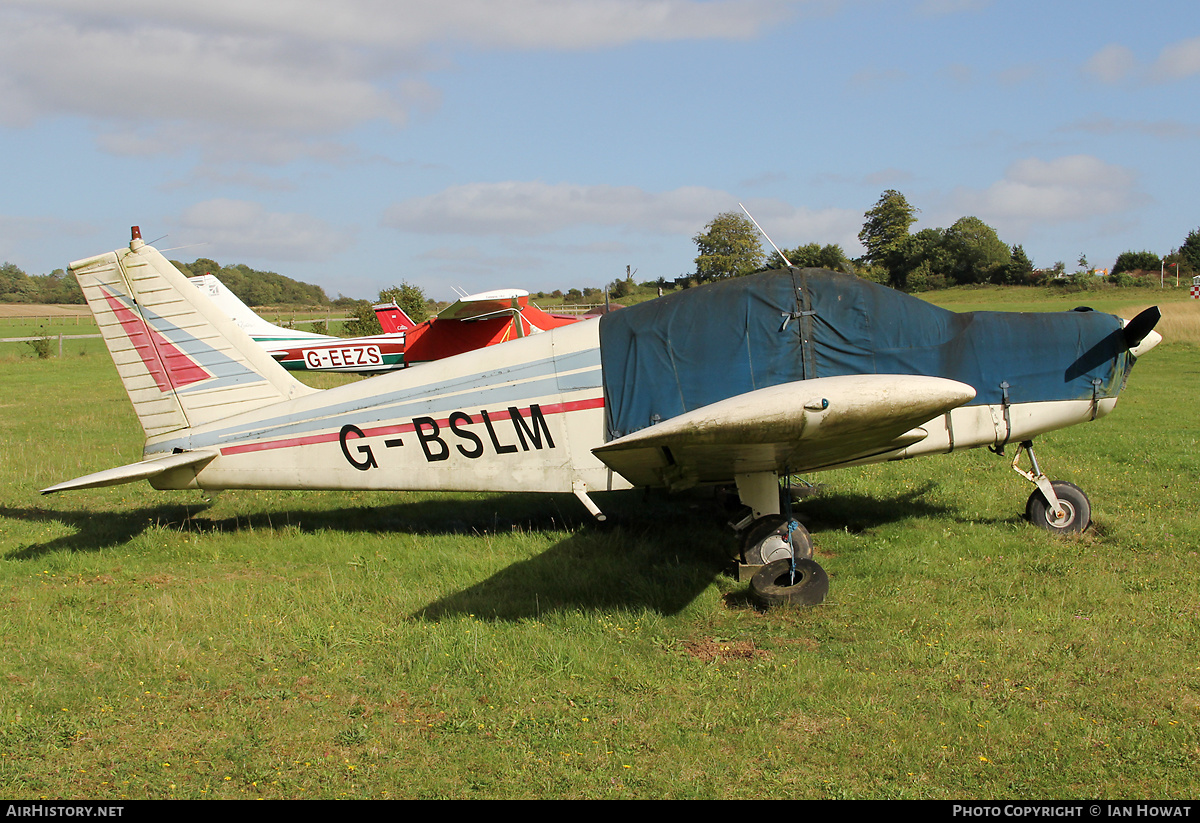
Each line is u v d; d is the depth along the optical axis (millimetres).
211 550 6953
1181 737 3762
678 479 6180
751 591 5535
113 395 18922
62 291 125062
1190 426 12750
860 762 3652
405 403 6961
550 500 8844
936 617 5172
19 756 3799
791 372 6297
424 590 5875
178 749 3861
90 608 5680
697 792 3438
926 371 6543
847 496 8430
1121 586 5633
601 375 6602
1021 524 7152
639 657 4730
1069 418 6871
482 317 18062
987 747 3740
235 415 7305
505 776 3592
